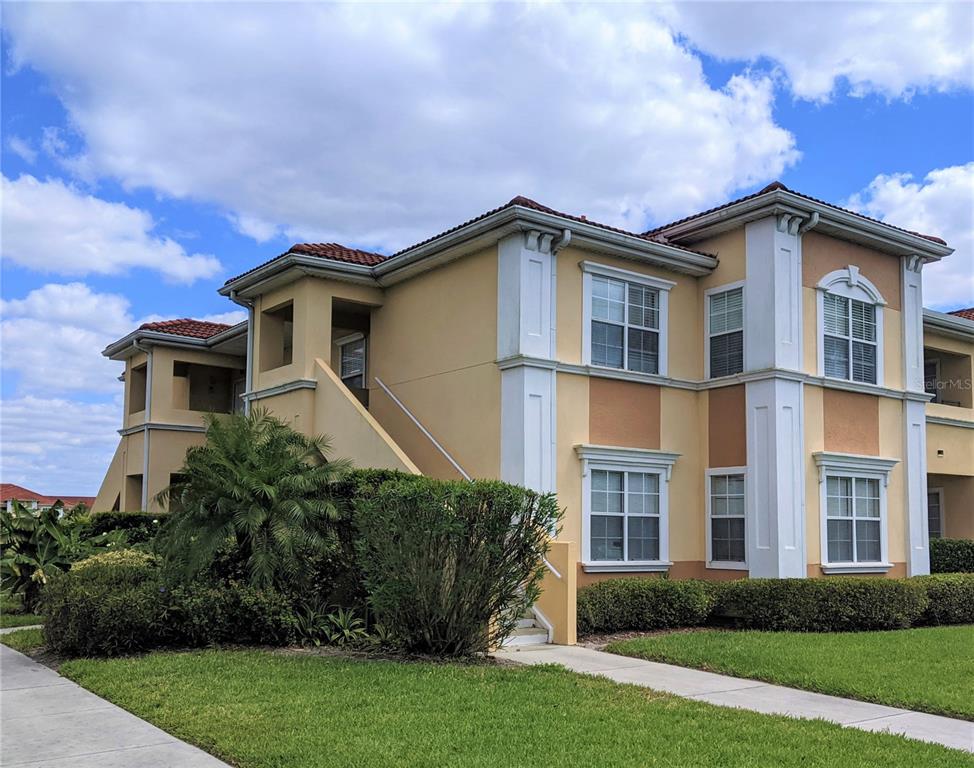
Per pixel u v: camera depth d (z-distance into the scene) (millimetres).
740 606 14336
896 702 8922
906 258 18469
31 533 15711
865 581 14312
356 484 12508
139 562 13711
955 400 23391
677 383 16672
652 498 16156
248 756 6703
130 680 9289
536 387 14586
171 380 23750
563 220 14789
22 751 7059
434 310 16750
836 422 16891
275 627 11500
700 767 6512
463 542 10500
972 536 22500
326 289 17547
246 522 11602
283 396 17781
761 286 16109
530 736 7234
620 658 11477
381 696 8484
